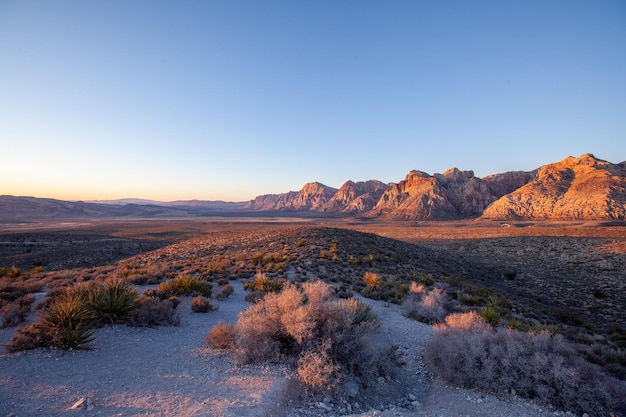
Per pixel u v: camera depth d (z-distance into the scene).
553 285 34.44
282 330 7.38
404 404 6.14
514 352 6.54
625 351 11.28
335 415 5.38
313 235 40.84
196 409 5.11
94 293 10.19
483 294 23.16
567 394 5.84
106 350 7.69
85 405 5.05
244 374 6.51
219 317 11.66
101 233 108.50
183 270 22.92
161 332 9.35
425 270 31.14
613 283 32.66
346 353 6.62
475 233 83.50
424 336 10.78
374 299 16.88
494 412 5.60
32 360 6.76
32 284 14.85
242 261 27.06
